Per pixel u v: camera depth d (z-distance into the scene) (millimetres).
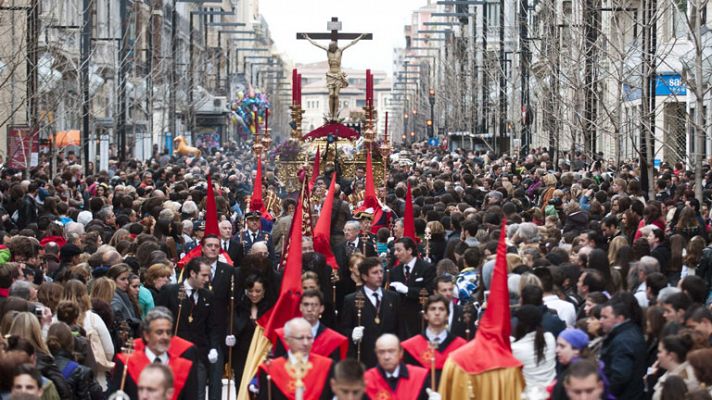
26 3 74500
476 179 67250
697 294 25484
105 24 103312
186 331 28562
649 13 56406
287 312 25609
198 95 150375
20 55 67750
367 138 64875
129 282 29484
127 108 102750
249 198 52656
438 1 115250
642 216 39156
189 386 23172
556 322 23219
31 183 50438
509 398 21531
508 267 27875
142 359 22828
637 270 28172
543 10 81438
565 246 35531
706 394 17484
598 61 64312
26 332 22422
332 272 32344
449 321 25438
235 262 37250
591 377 17578
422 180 68312
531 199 61625
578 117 66625
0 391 19750
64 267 32531
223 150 144625
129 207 49906
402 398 20875
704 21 59000
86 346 25047
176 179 71875
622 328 22391
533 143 125250
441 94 167375
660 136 71312
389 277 30094
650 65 51188
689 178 56219
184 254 38344
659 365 22172
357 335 26812
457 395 21594
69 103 88312
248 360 27078
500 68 103312
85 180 66625
